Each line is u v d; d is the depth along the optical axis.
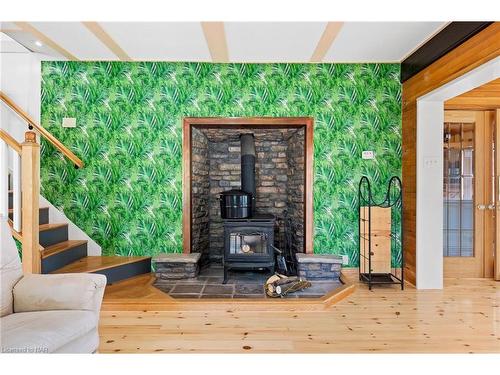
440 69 3.75
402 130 4.74
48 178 4.75
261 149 5.55
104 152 4.75
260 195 5.52
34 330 1.93
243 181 5.12
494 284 4.50
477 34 3.12
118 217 4.77
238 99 4.74
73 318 2.14
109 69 4.72
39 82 4.71
